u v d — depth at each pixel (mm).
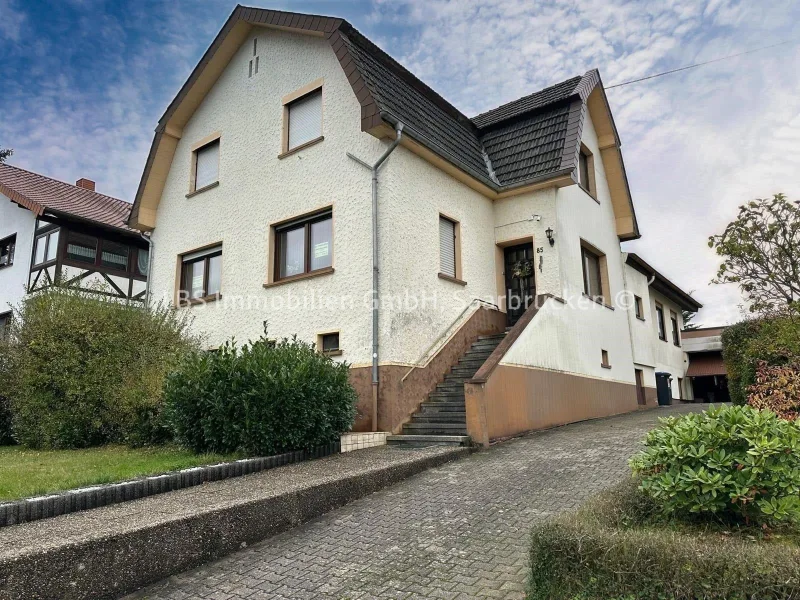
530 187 12578
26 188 19250
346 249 10539
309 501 5641
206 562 4625
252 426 7352
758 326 10555
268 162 12359
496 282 12930
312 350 8609
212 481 6402
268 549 4887
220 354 7945
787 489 3545
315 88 11734
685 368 24656
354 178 10664
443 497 6047
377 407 9523
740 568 2811
